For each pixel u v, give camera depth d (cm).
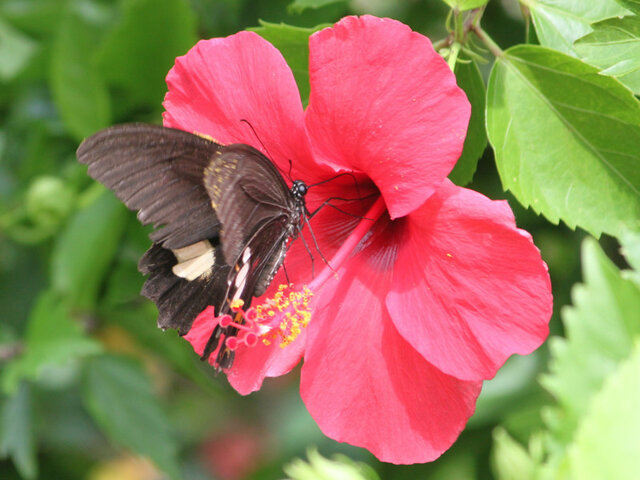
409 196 45
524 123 48
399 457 47
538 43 50
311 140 47
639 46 46
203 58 47
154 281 46
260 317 46
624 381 45
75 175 60
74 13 59
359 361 47
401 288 47
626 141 47
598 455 45
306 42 48
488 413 58
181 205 45
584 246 49
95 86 59
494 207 44
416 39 44
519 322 44
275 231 47
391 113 45
